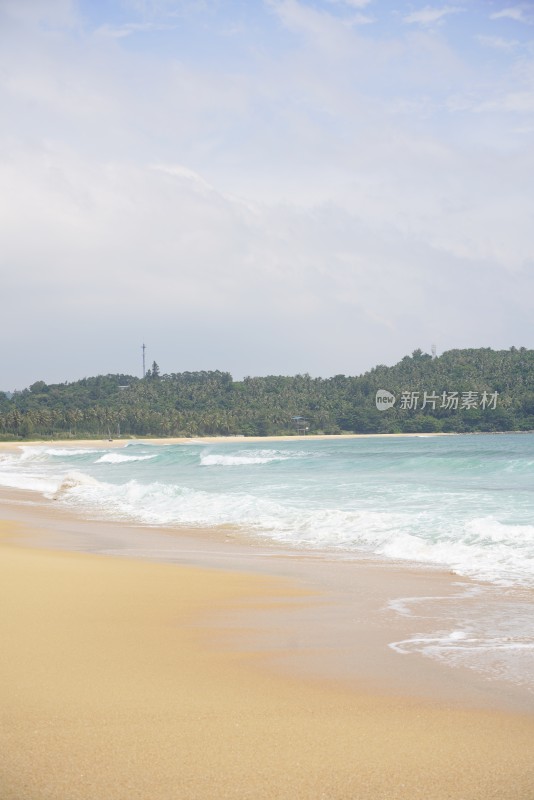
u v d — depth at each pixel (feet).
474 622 31.35
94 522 74.13
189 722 18.99
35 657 24.90
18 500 100.48
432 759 16.93
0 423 651.25
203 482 121.49
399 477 122.31
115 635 28.27
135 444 551.59
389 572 44.24
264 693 21.59
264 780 15.78
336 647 27.09
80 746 17.31
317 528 63.46
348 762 16.74
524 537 52.65
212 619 31.60
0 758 16.58
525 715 19.88
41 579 39.63
